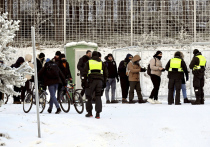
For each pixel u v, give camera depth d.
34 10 46.88
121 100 34.25
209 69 33.88
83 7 48.38
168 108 26.48
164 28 47.81
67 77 31.06
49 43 48.50
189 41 46.97
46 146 16.69
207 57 33.97
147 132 19.05
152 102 31.16
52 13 47.88
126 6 47.75
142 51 34.81
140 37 46.88
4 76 19.17
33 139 17.42
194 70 29.81
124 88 32.56
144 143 17.53
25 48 47.19
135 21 49.09
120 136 18.33
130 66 32.03
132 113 24.05
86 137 17.80
